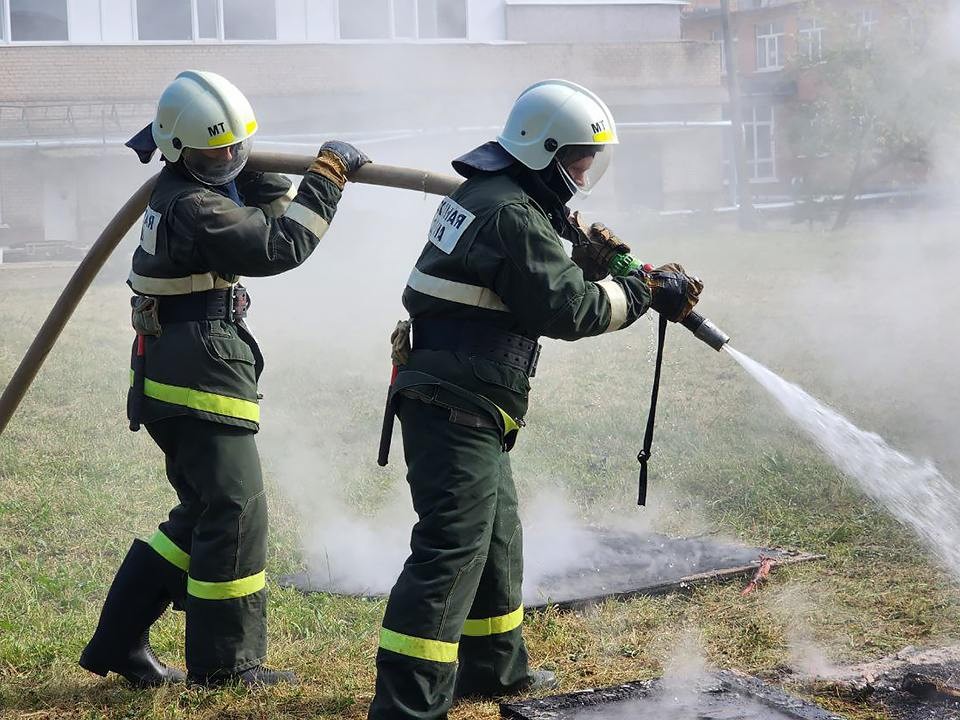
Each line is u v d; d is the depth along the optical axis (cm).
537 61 3219
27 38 2819
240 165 363
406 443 329
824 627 421
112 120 2867
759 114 3966
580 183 336
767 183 3956
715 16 4816
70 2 2831
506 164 327
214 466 366
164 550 380
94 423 812
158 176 389
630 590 457
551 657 401
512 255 311
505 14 3209
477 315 323
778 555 500
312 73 3014
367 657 407
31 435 776
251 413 373
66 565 515
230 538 369
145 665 384
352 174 374
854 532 526
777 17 4559
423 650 312
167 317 367
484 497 322
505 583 356
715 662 392
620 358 1006
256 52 2969
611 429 742
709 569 481
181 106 354
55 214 2855
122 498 622
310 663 399
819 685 364
